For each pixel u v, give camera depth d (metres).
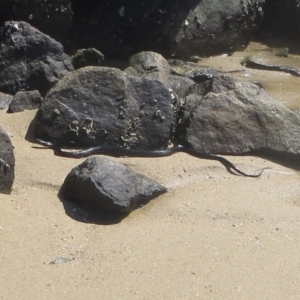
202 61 6.43
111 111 4.74
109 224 4.06
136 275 3.63
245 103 4.85
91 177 4.08
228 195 4.30
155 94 4.80
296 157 4.71
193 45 6.41
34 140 4.73
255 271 3.68
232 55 6.61
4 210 4.01
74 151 4.64
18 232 3.89
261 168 4.60
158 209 4.17
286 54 6.69
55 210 4.09
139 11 6.17
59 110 4.72
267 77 6.18
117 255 3.77
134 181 4.20
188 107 4.92
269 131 4.77
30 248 3.79
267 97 4.94
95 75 4.80
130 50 6.23
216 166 4.58
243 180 4.47
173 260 3.74
